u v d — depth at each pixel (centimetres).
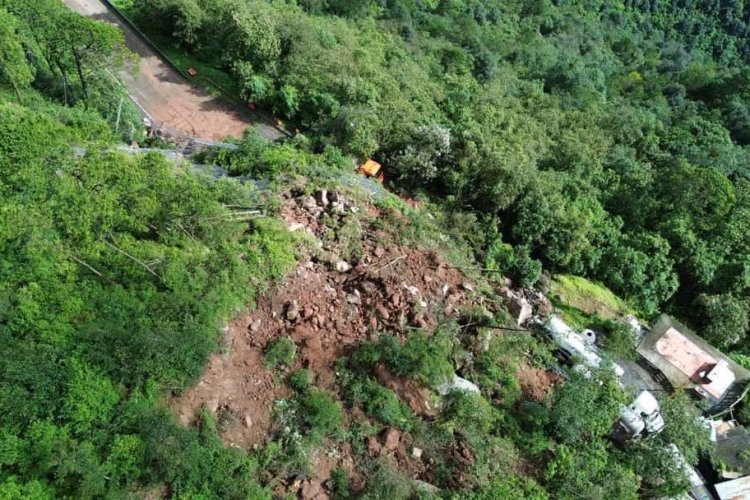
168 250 2130
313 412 1975
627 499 2097
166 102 3600
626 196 3678
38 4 2930
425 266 2631
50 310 1847
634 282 3164
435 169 3278
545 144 4150
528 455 2164
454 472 2022
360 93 3603
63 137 2288
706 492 2438
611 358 2609
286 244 2380
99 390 1698
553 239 3103
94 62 3117
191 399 1866
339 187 2830
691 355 2906
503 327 2508
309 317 2209
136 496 1619
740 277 3244
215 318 2042
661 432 2425
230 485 1730
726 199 3509
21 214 1966
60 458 1556
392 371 2133
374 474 1919
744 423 2775
